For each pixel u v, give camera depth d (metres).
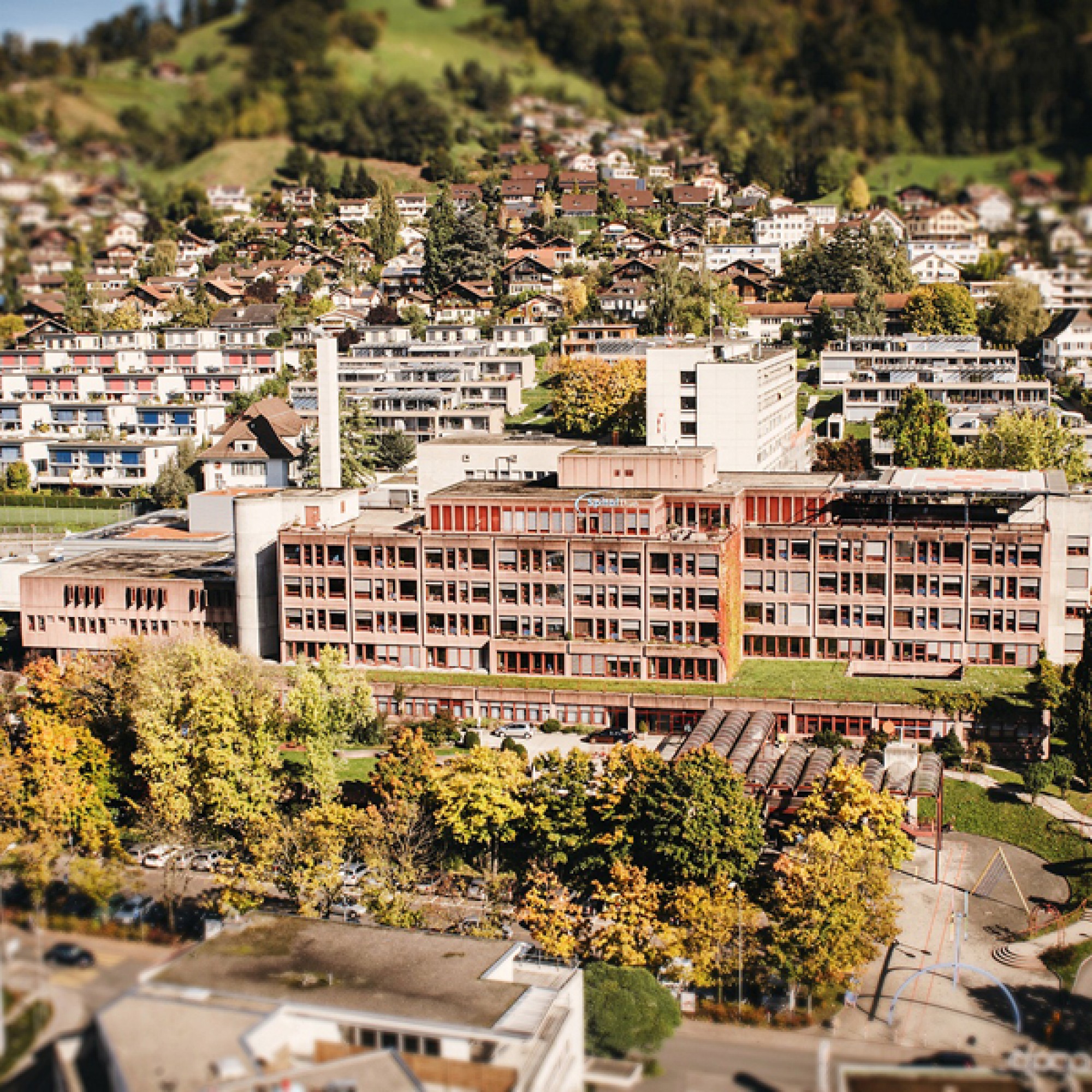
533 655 187.62
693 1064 112.75
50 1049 88.06
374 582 191.25
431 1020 98.62
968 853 155.00
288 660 195.50
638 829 139.62
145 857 144.62
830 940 125.75
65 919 109.06
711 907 127.19
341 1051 92.19
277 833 139.62
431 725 176.88
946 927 141.00
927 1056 115.44
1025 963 134.50
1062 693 171.25
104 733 164.38
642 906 129.00
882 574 188.38
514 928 138.00
